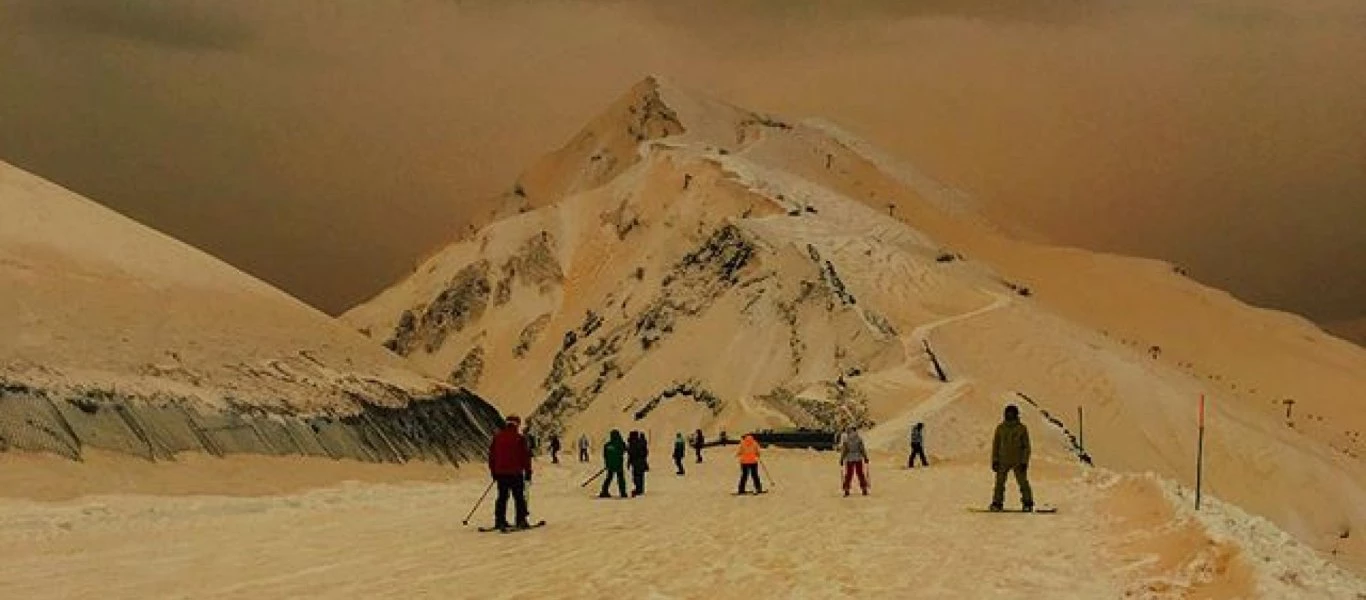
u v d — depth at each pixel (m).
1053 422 100.44
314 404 54.06
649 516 26.12
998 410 95.56
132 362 49.16
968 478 39.03
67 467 40.22
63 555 20.42
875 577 16.34
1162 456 132.25
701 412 139.25
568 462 74.62
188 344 53.69
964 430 89.19
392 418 58.44
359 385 59.44
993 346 142.62
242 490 43.72
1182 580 15.16
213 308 59.34
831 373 135.88
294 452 49.66
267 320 61.78
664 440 136.25
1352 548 115.94
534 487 40.47
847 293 150.75
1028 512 25.53
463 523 24.84
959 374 132.62
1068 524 22.95
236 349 56.03
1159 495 25.62
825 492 33.62
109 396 45.16
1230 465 132.25
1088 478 36.03
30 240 55.94
